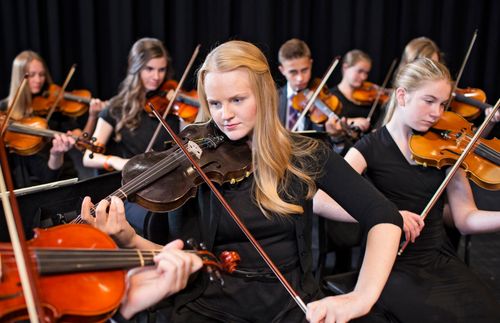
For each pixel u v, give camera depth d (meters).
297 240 1.56
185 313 1.51
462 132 2.16
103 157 2.89
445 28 5.26
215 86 1.46
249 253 1.54
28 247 1.17
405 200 2.04
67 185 1.73
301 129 3.77
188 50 5.29
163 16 5.20
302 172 1.55
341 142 3.58
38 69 3.87
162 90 3.34
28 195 1.63
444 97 1.95
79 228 1.27
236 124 1.50
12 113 3.33
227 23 5.26
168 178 1.62
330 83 5.43
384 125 2.13
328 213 2.03
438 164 1.99
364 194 1.52
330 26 5.37
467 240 2.55
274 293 1.53
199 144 1.67
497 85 5.32
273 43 5.32
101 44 5.33
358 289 1.38
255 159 1.56
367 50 5.33
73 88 5.36
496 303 1.83
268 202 1.52
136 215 1.98
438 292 1.87
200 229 1.63
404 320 1.81
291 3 5.27
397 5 5.32
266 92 1.51
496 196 2.32
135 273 1.28
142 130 3.01
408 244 1.99
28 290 1.05
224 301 1.54
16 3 5.06
